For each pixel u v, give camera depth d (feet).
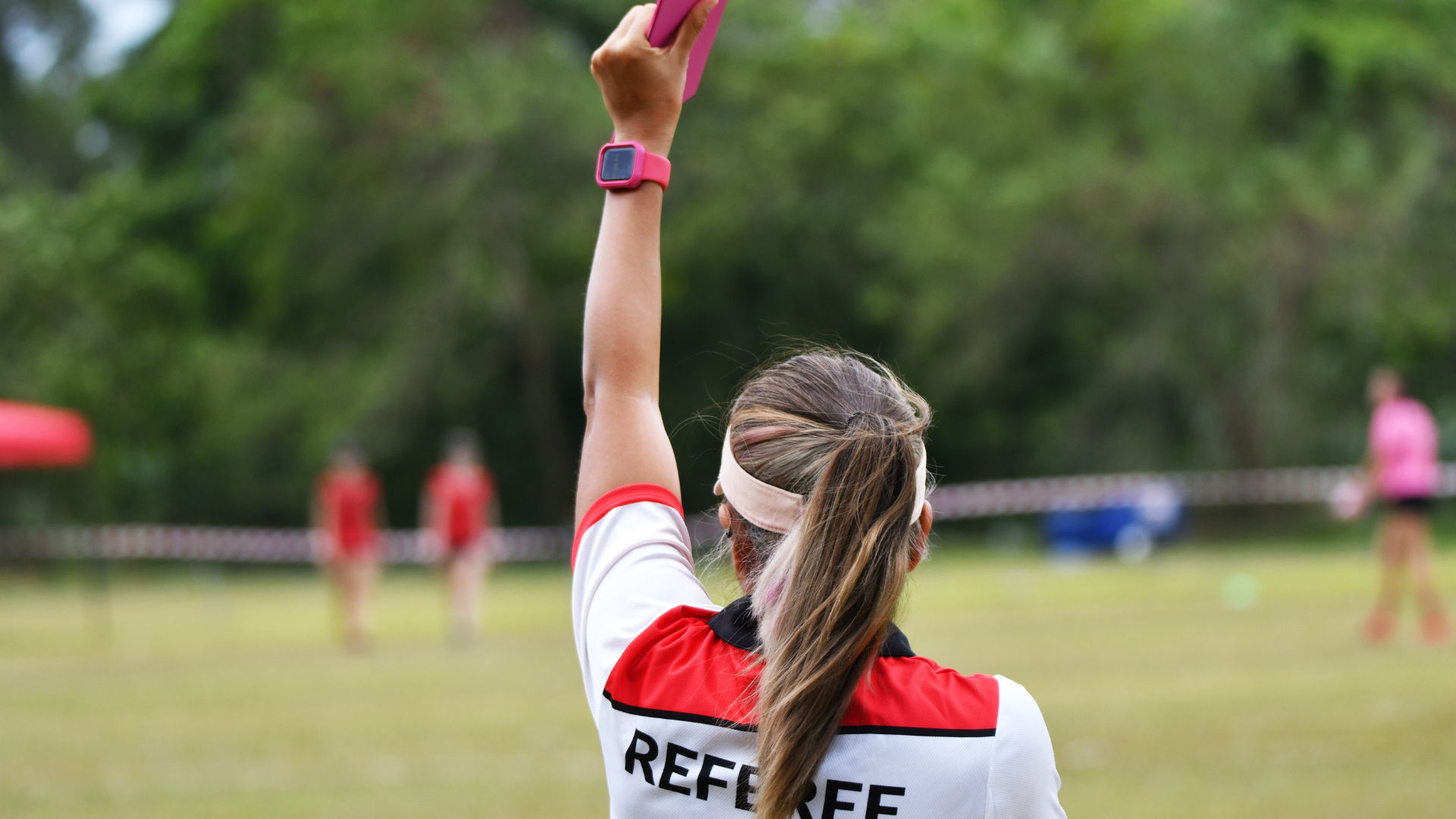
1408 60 168.04
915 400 10.01
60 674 71.36
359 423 187.11
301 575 183.52
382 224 188.03
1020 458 215.31
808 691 8.71
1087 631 74.18
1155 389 192.44
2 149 233.35
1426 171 168.45
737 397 10.24
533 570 176.96
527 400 218.59
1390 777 36.63
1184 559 141.18
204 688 64.03
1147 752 40.83
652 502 10.23
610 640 9.65
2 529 198.59
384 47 184.24
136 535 169.48
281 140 183.52
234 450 200.44
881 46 199.00
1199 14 171.12
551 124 184.24
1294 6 170.19
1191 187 165.58
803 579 8.92
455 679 64.85
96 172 256.32
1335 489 169.78
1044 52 184.96
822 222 202.90
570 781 39.83
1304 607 83.76
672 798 9.12
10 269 189.37
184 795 38.81
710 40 10.82
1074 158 170.60
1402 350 174.40
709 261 196.34
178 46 212.23
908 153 200.75
